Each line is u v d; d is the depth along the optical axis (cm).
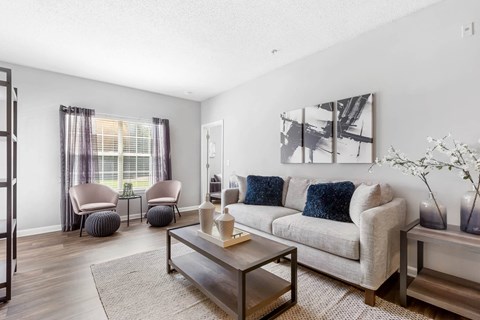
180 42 286
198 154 552
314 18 240
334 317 166
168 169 492
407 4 219
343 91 285
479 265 192
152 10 226
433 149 196
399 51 239
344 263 191
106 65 354
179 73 385
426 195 220
